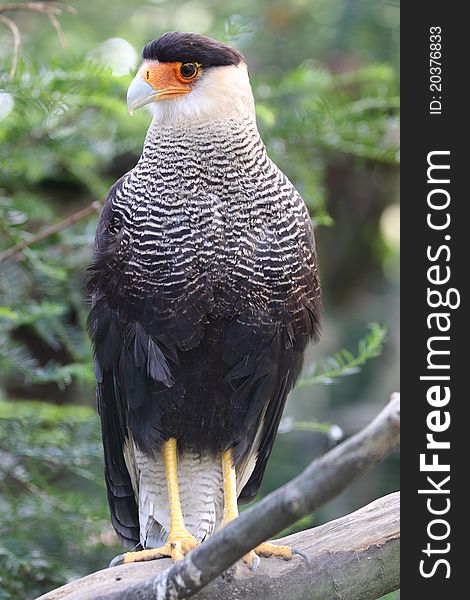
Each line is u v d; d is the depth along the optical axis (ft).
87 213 18.56
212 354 15.57
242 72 16.03
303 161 21.93
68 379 18.80
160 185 15.64
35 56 20.35
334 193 28.53
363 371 28.78
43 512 18.67
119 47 23.39
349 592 13.73
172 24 25.81
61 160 22.02
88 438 19.12
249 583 13.48
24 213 20.33
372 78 22.27
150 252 15.39
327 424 20.38
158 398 15.83
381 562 13.79
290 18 25.55
